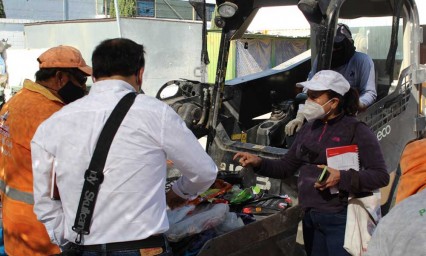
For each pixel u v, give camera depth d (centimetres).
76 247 204
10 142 269
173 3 2319
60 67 273
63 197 206
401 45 459
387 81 454
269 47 1591
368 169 278
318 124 298
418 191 161
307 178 296
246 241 246
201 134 443
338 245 286
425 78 457
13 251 273
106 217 196
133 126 197
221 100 449
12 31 1661
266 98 517
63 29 1448
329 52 365
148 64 1398
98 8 2294
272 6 439
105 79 212
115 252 197
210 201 276
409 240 141
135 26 1370
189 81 479
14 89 1130
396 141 439
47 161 208
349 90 292
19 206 267
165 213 209
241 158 311
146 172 199
